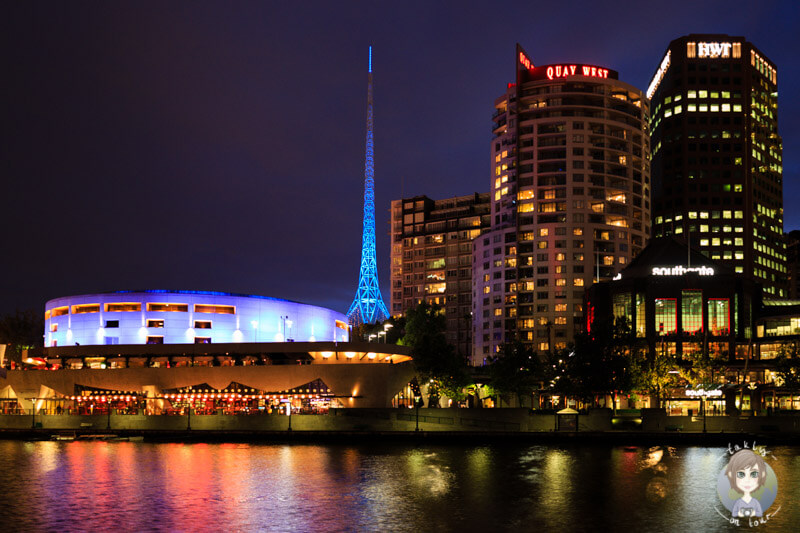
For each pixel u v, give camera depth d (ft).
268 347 438.81
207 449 349.82
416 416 376.48
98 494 226.58
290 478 256.52
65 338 535.19
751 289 586.86
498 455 322.14
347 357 456.45
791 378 449.48
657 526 182.70
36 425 418.51
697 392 476.13
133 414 411.34
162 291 521.65
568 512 198.39
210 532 177.37
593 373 426.10
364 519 190.60
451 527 181.78
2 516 195.21
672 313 578.25
